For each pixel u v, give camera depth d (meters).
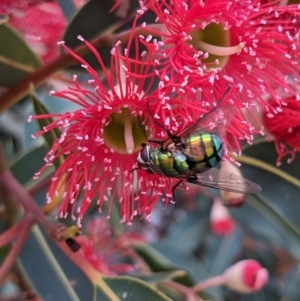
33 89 0.16
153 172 0.16
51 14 0.19
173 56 0.16
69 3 0.19
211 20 0.16
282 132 0.18
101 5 0.17
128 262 0.21
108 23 0.17
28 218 0.16
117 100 0.16
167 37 0.16
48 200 0.16
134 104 0.16
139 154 0.16
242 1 0.16
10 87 0.17
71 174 0.16
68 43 0.17
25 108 0.22
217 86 0.16
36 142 0.20
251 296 0.23
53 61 0.16
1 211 0.18
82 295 0.17
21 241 0.16
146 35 0.16
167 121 0.16
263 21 0.16
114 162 0.17
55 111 0.21
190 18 0.16
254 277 0.18
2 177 0.16
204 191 0.23
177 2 0.16
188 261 0.21
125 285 0.17
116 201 0.19
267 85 0.17
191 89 0.16
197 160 0.16
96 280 0.17
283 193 0.18
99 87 0.16
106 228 0.20
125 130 0.16
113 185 0.17
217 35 0.17
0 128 0.22
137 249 0.21
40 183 0.18
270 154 0.18
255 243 0.24
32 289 0.17
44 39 0.19
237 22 0.16
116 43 0.16
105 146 0.17
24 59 0.17
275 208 0.18
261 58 0.17
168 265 0.21
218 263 0.23
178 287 0.18
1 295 0.19
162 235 0.25
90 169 0.16
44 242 0.17
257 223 0.19
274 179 0.18
